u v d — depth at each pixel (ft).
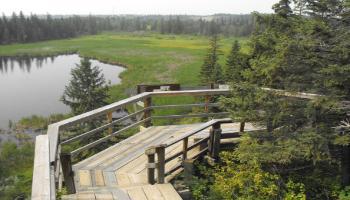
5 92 159.43
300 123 24.76
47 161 11.86
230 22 565.12
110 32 628.28
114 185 20.35
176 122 85.61
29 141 98.37
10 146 89.92
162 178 20.81
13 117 120.16
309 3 24.73
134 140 27.63
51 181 10.96
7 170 79.56
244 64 38.14
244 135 25.20
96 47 336.08
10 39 414.00
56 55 314.35
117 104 25.03
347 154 24.53
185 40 437.17
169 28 588.09
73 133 62.95
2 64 259.60
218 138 25.03
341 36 22.75
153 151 20.27
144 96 28.45
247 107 25.23
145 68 196.44
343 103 23.17
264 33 25.77
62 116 115.85
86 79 86.58
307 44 22.17
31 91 161.17
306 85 24.77
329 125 23.57
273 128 24.97
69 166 18.88
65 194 18.81
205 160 25.50
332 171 26.37
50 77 198.90
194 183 22.74
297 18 25.53
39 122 112.37
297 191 24.68
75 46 362.53
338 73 21.88
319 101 21.95
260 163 24.00
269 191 22.18
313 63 23.29
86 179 20.95
